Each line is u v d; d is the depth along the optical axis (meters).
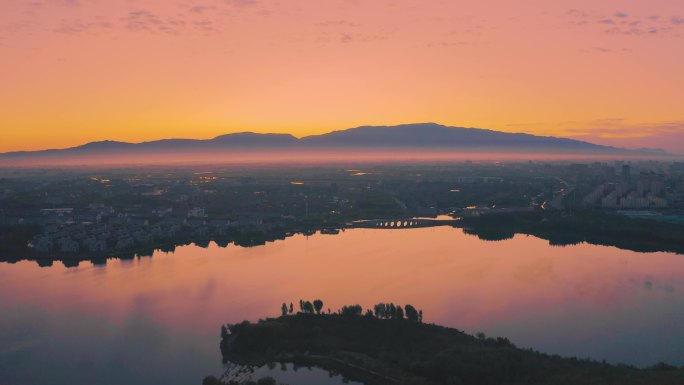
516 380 185.25
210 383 196.00
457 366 191.00
